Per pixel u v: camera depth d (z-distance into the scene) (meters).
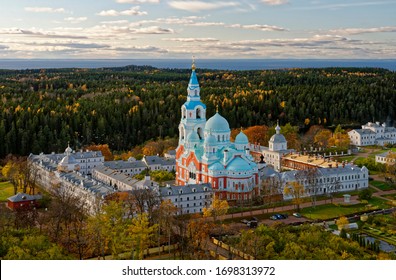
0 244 167.38
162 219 197.75
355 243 176.88
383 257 172.25
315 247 171.12
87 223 192.12
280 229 187.75
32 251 164.00
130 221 189.88
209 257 176.50
